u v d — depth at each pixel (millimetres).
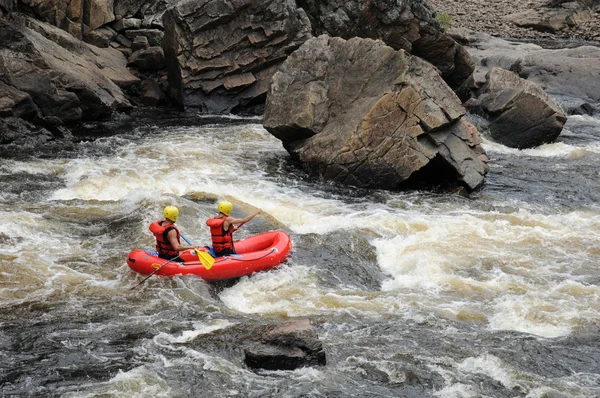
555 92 46219
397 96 27750
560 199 27375
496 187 28703
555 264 21188
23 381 14469
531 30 68438
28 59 33594
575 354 16078
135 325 16891
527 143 34281
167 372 14891
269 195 26609
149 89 41000
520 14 70625
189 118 38500
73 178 27594
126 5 43656
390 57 28812
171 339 16281
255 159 31281
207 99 39875
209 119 38500
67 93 34125
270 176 29031
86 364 15148
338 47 30531
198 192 26297
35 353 15539
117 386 14336
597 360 15859
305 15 40875
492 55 50938
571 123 40250
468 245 22344
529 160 32594
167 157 30906
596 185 29125
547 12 69188
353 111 28781
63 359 15328
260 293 18953
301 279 19781
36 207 23766
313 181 28641
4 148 30875
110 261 20125
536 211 25938
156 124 36875
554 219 24922
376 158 27750
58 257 20141
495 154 33344
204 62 39250
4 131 31422
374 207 25875
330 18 42781
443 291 19359
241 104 40406
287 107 29750
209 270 19219
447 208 25953
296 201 26172
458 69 44500
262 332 16422
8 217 22375
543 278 20188
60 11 40594
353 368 15281
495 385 14789
